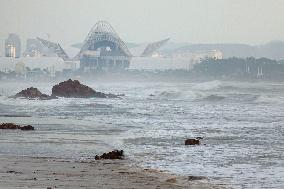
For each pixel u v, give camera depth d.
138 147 84.00
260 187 51.84
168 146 85.06
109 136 100.44
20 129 112.00
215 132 109.19
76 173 57.97
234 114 165.75
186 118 149.38
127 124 129.00
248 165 65.31
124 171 60.38
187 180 55.06
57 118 147.25
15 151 77.69
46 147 82.69
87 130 112.81
